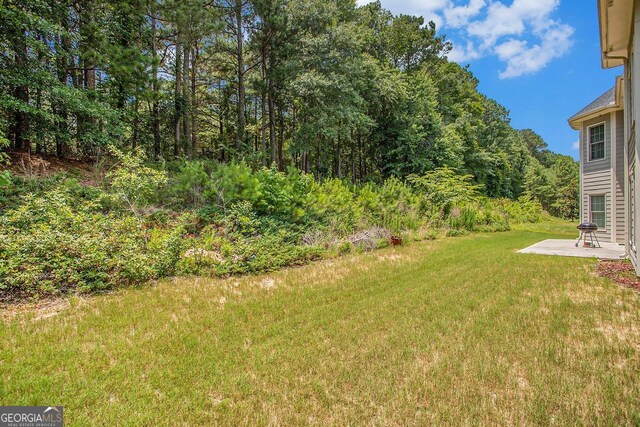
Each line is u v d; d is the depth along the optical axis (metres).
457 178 15.52
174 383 2.32
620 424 1.87
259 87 15.80
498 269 5.94
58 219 4.87
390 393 2.19
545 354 2.68
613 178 9.70
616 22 5.87
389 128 20.84
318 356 2.72
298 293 4.57
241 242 6.31
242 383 2.32
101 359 2.63
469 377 2.37
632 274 5.32
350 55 15.82
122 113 10.34
